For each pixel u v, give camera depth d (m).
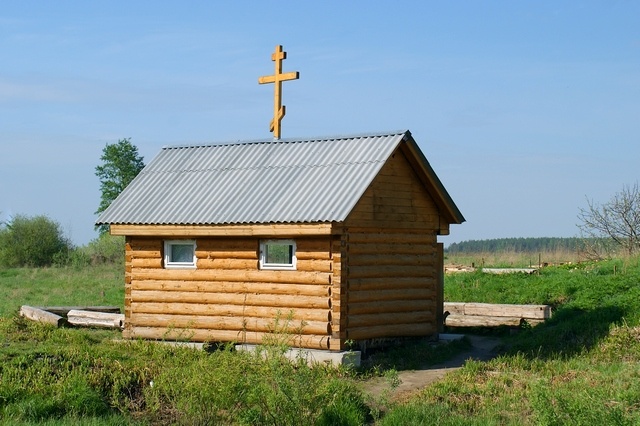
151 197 23.53
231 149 24.69
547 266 36.22
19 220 71.31
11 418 15.11
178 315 22.56
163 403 16.20
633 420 13.78
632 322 22.94
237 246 21.88
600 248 39.41
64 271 55.25
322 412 14.61
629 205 39.31
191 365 16.41
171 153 25.53
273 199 21.42
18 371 17.25
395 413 15.38
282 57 24.89
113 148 80.12
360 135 22.77
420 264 23.11
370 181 20.64
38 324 25.06
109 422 14.98
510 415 15.55
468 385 17.91
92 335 24.28
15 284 43.91
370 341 21.53
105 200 79.62
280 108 24.84
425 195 23.22
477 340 24.88
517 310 25.66
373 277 21.62
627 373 18.27
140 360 19.23
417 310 22.94
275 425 13.78
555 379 18.22
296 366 16.61
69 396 15.98
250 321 21.47
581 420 12.87
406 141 22.03
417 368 20.80
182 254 22.98
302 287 20.83
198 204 22.47
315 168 22.16
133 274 23.25
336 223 20.02
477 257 47.06
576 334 23.06
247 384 14.16
